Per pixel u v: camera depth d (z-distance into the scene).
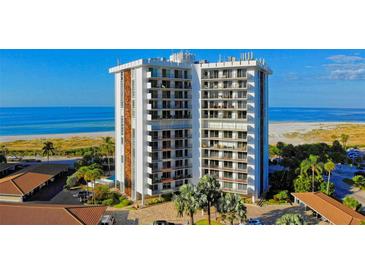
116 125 78.75
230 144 70.50
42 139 153.88
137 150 69.56
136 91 69.00
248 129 68.06
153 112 68.44
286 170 81.62
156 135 69.19
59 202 70.75
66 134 159.12
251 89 67.44
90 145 147.25
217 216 60.72
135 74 69.25
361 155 114.88
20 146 147.50
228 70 69.50
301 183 70.50
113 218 59.25
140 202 69.19
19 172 87.88
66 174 95.44
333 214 54.81
